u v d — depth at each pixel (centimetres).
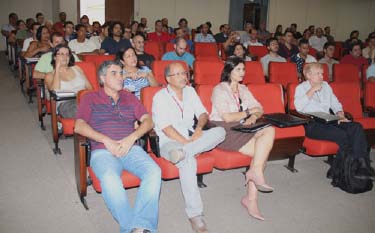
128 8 1080
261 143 256
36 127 409
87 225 232
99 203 260
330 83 374
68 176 297
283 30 1263
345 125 305
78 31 579
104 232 226
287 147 305
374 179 301
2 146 350
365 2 1331
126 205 209
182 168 238
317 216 260
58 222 233
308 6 1281
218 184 302
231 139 272
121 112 246
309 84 350
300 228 243
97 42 684
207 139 250
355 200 288
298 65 559
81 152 233
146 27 1041
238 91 302
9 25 849
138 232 204
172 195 279
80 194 248
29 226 227
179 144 247
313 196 290
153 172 218
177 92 273
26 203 253
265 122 275
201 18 1159
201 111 278
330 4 1312
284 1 1242
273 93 338
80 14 1052
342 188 301
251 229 238
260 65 459
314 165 355
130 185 228
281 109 338
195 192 235
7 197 259
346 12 1337
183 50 498
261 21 1222
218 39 945
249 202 255
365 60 600
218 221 246
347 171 297
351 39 994
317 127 319
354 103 380
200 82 430
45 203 254
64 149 353
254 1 1211
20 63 543
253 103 303
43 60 397
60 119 327
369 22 1341
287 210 266
